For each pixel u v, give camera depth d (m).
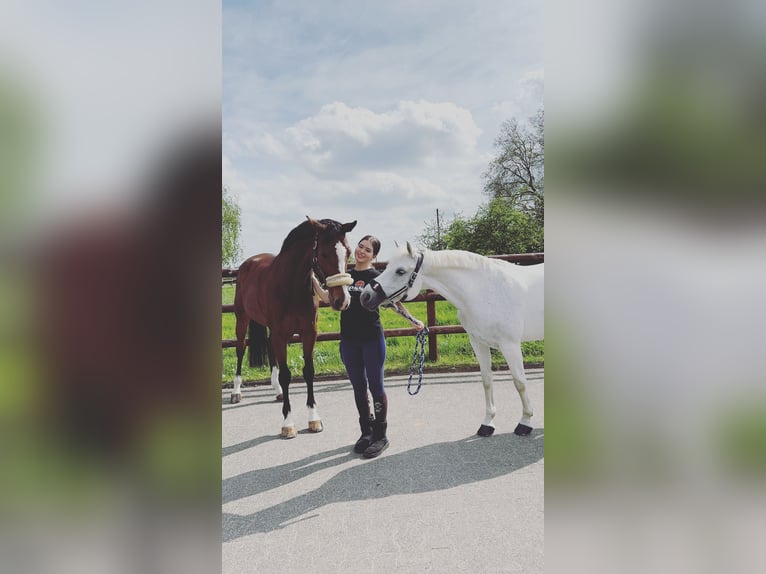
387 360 5.92
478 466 2.88
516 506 2.36
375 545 2.07
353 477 2.79
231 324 8.66
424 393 4.60
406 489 2.60
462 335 7.28
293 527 2.25
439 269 3.13
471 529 2.17
